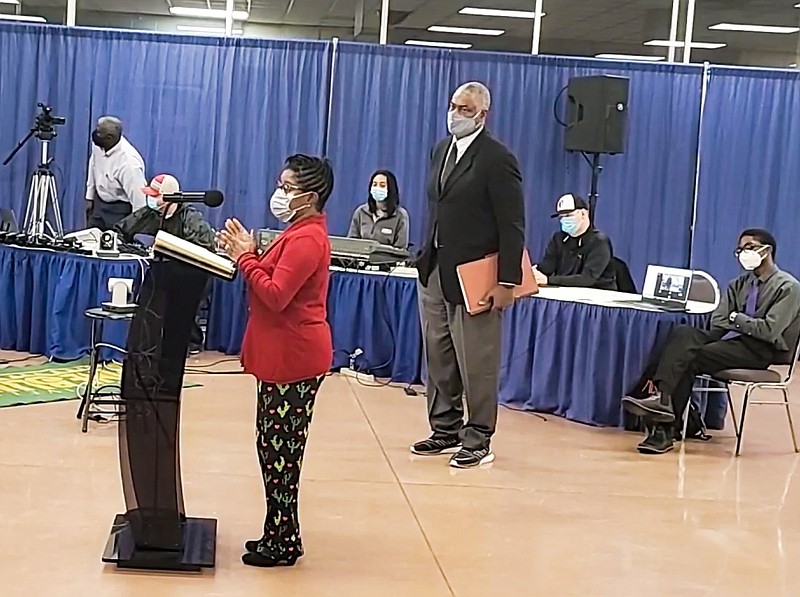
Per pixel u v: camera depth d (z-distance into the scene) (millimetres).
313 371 2824
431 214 4227
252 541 3117
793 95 7344
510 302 4082
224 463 4070
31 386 5203
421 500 3760
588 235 5828
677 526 3623
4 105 7004
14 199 7055
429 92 7211
